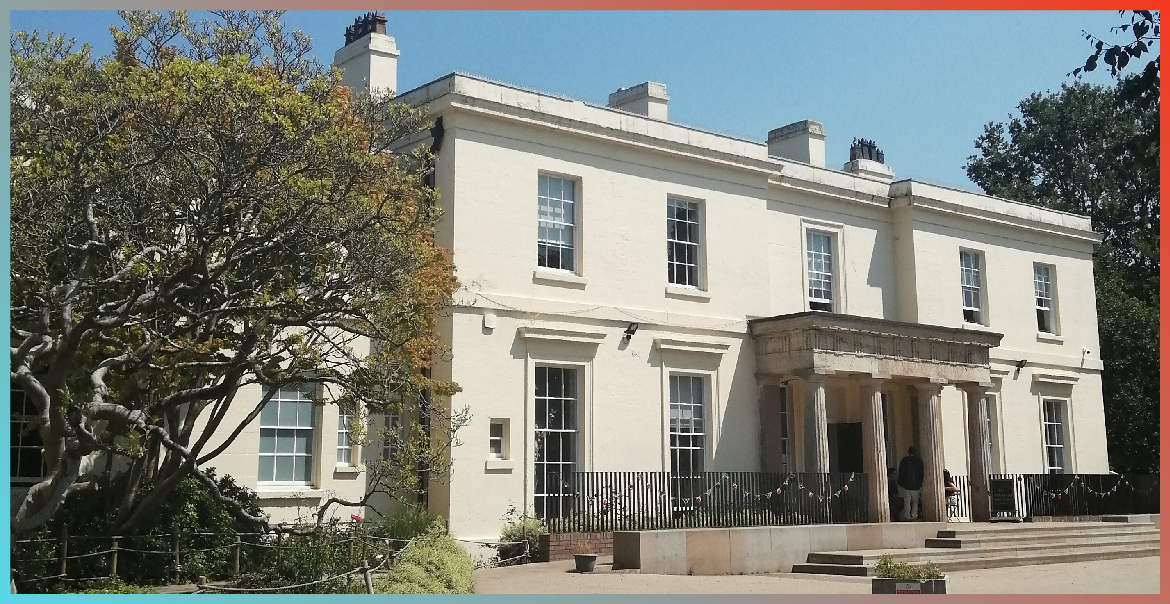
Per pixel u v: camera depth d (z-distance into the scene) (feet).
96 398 41.39
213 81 45.01
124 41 52.49
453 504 70.08
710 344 84.33
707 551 66.64
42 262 42.96
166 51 53.26
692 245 86.63
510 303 74.84
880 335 85.92
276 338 57.47
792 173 94.73
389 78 82.94
